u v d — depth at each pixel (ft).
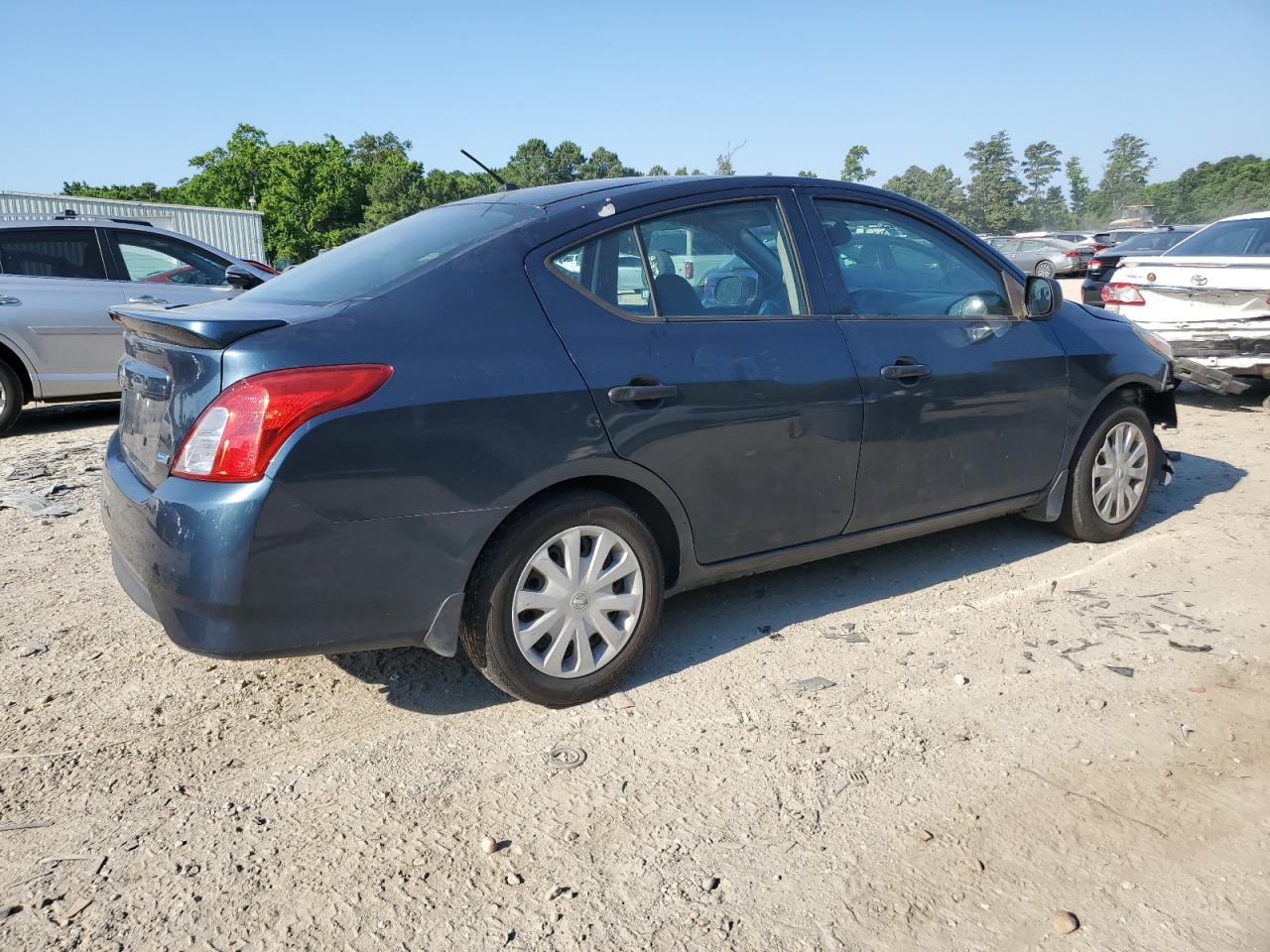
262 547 8.71
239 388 8.75
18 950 7.23
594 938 7.32
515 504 9.86
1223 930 7.34
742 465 11.47
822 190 12.98
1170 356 16.79
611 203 11.19
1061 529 15.94
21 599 14.08
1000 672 11.46
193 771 9.62
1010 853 8.23
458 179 310.24
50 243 26.68
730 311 11.69
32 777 9.48
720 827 8.63
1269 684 11.07
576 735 10.21
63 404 32.94
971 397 13.53
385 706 10.90
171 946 7.29
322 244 277.23
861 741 9.99
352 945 7.28
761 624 13.00
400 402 9.17
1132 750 9.76
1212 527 16.74
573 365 10.23
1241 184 357.41
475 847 8.40
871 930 7.37
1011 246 108.88
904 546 16.05
